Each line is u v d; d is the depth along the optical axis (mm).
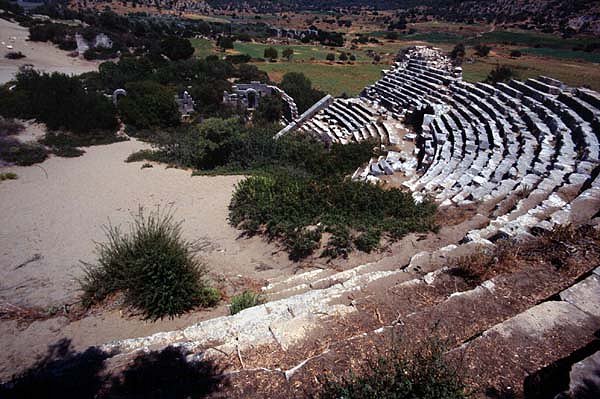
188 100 44406
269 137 27891
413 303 7277
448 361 5172
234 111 45844
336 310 7125
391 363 5121
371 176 18766
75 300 10969
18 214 18422
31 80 39875
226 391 5402
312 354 6109
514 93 24156
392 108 30609
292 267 12398
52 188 22328
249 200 17016
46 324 9727
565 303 6219
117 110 39938
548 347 5484
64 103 36250
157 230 11672
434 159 19656
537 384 4938
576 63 83875
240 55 81688
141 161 28516
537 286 7121
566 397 4309
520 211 11227
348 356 5711
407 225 12711
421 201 14391
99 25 85375
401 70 36906
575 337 5621
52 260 14039
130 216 18125
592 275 6770
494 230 10344
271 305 7785
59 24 77688
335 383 4793
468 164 17328
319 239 13078
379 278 8414
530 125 19641
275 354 6180
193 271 10500
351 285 8297
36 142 32375
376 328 6629
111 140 35312
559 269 7570
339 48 114500
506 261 8078
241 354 6223
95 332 9336
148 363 6359
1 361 8438
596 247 8102
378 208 14289
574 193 11656
